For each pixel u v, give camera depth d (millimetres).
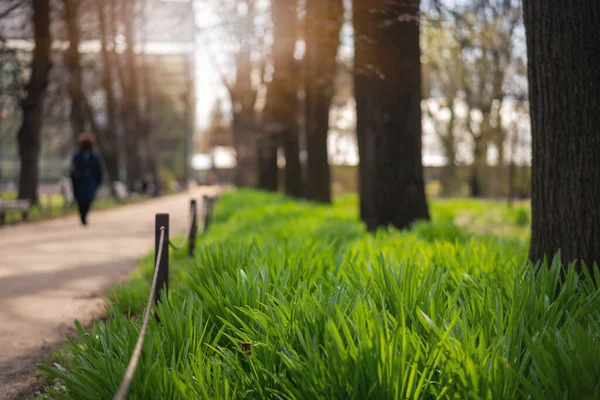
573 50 4801
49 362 4703
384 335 3025
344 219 12750
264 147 31797
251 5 19359
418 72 10602
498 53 11719
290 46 19703
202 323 4039
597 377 2709
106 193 44406
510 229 14297
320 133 21766
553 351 2809
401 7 9391
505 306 3729
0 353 5098
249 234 9680
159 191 47469
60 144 45625
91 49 30281
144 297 6383
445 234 8562
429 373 3004
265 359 3225
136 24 32469
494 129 23875
